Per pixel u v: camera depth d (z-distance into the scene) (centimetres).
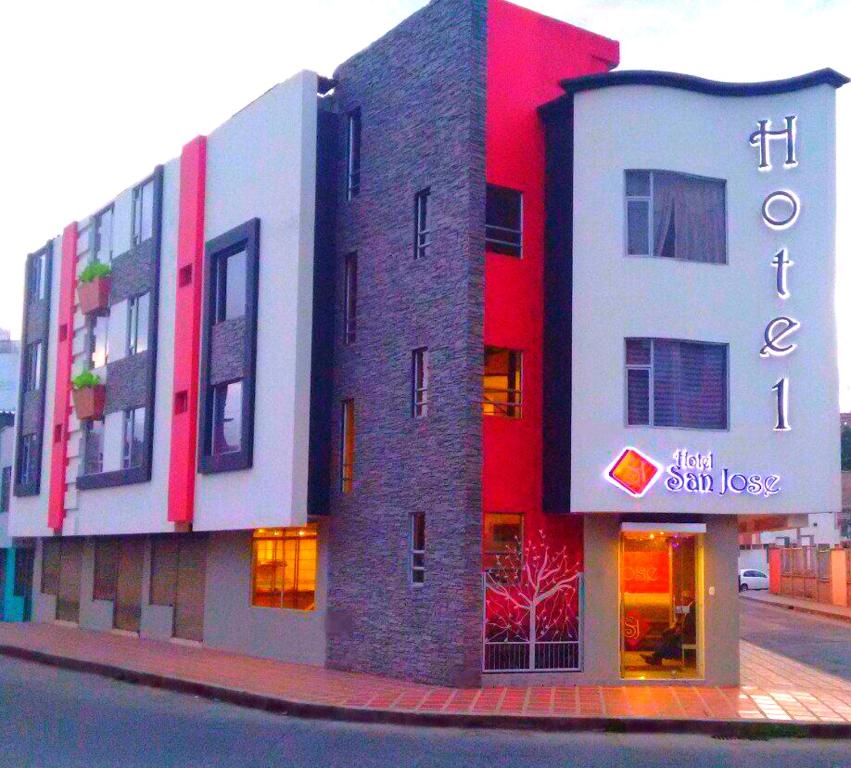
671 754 1355
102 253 3159
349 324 2222
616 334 1894
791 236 1966
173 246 2659
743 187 1967
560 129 2009
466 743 1407
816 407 1941
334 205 2267
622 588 1911
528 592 1888
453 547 1852
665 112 1950
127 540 3122
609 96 1950
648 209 1934
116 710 1652
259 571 2438
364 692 1769
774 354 1931
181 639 2745
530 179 2031
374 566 2050
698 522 1916
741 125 1980
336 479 2186
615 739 1471
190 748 1305
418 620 1917
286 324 2161
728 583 1928
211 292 2452
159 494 2617
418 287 2008
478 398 1877
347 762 1238
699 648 1912
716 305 1930
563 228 1970
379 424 2081
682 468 1877
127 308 2911
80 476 3088
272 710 1688
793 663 2441
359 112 2242
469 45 1938
